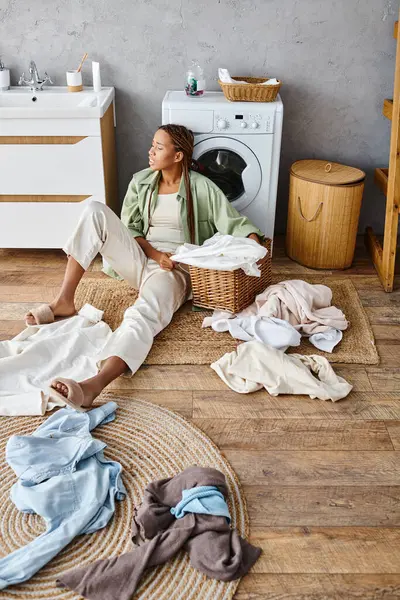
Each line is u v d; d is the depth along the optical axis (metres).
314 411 2.24
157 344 2.60
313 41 3.34
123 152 3.62
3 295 2.99
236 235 2.91
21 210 3.21
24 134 3.04
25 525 1.77
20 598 1.56
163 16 3.29
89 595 1.56
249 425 2.16
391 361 2.54
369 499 1.88
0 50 3.39
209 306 2.79
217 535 1.70
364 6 3.25
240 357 2.40
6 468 1.96
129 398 2.28
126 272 2.82
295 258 3.40
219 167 3.26
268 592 1.59
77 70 3.33
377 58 3.37
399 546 1.72
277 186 3.46
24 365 2.38
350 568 1.66
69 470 1.90
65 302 2.73
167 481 1.87
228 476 1.94
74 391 2.10
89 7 3.28
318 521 1.80
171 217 2.94
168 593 1.58
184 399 2.29
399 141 2.86
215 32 3.33
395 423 2.19
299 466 1.99
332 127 3.53
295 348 2.61
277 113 3.09
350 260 3.32
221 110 3.08
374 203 3.70
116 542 1.72
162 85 3.46
